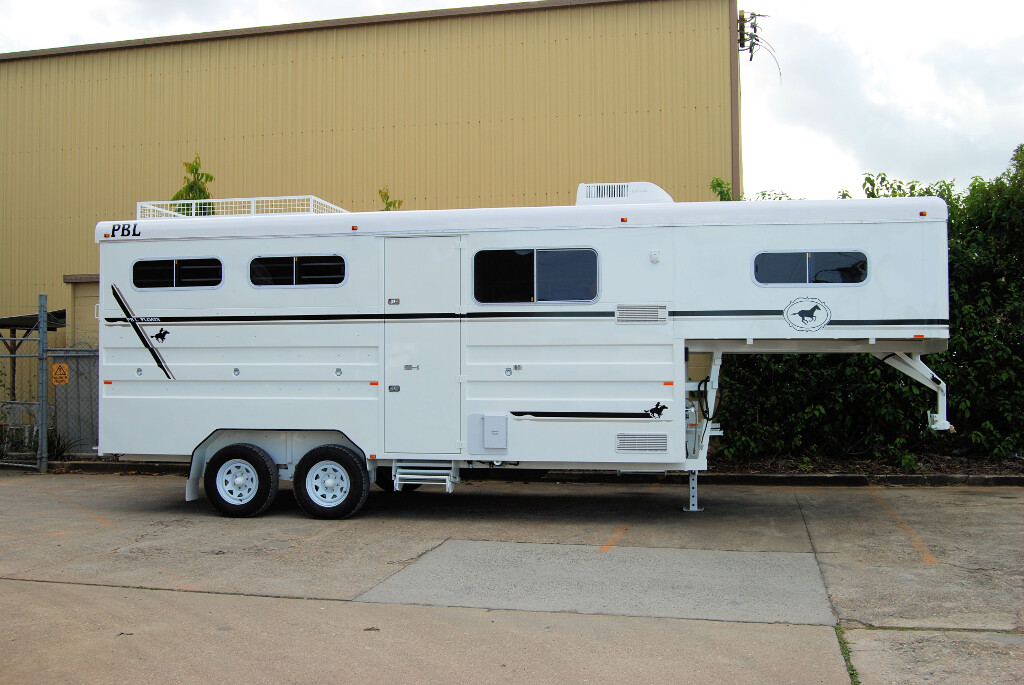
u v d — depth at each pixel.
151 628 5.74
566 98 14.51
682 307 8.94
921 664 5.05
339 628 5.74
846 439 12.78
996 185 12.48
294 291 9.54
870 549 7.96
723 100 13.97
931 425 9.29
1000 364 12.19
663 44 14.18
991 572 7.09
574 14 14.50
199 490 11.80
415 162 15.07
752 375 12.77
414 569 7.32
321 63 15.48
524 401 9.13
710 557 7.72
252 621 5.89
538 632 5.66
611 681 4.82
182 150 16.02
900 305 8.68
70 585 6.83
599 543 8.33
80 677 4.89
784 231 8.82
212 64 15.92
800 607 6.20
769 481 11.98
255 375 9.59
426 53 15.05
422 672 4.96
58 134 16.55
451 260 9.28
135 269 9.86
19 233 16.67
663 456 8.95
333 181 15.39
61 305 16.45
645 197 9.50
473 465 9.47
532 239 9.15
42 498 11.13
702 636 5.57
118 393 9.88
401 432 9.34
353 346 9.43
